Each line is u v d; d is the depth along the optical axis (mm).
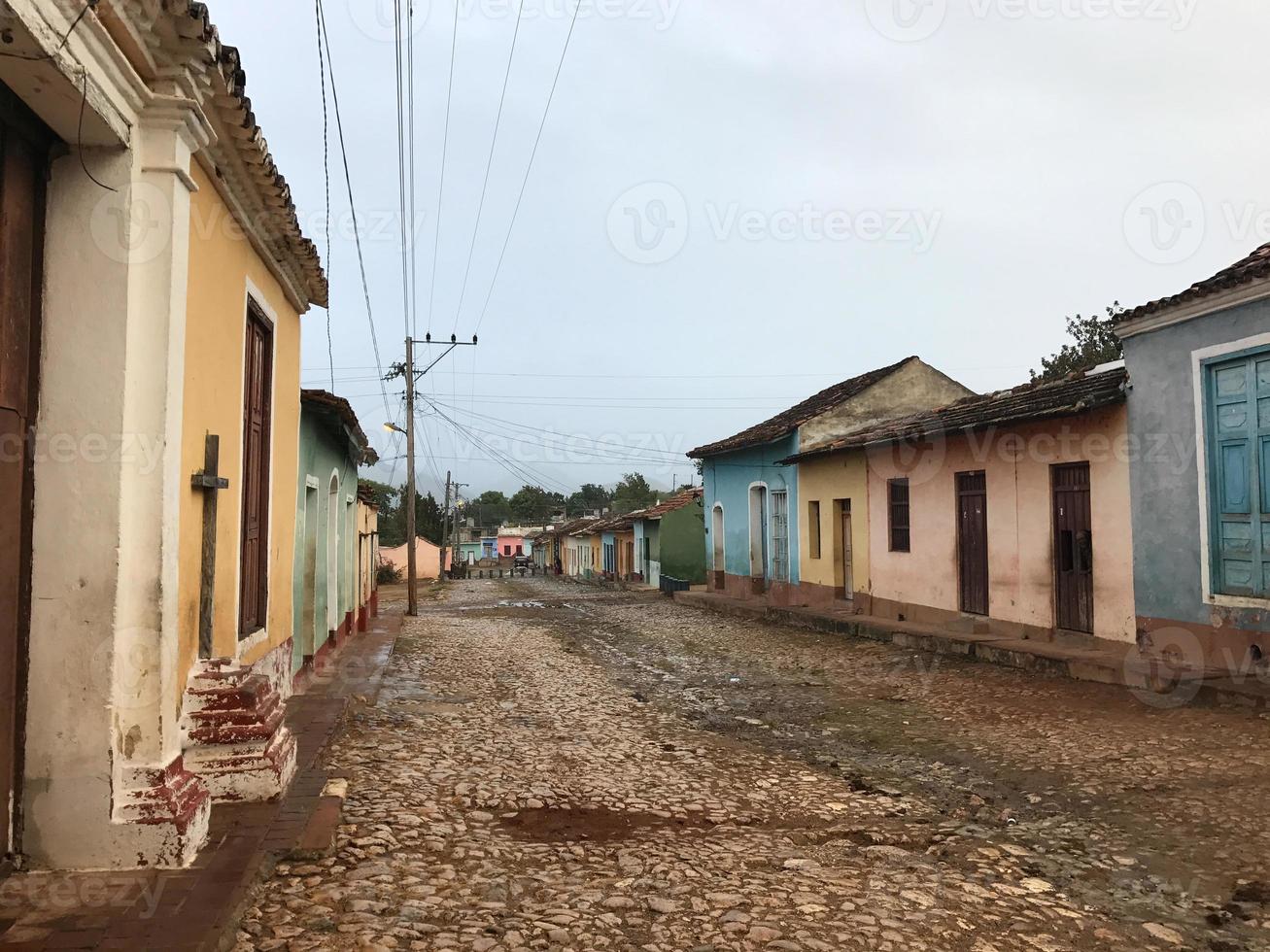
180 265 3955
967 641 11375
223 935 3186
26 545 3582
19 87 3191
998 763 6523
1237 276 8016
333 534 12250
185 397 4406
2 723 3461
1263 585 8078
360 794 5289
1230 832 4828
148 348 3771
